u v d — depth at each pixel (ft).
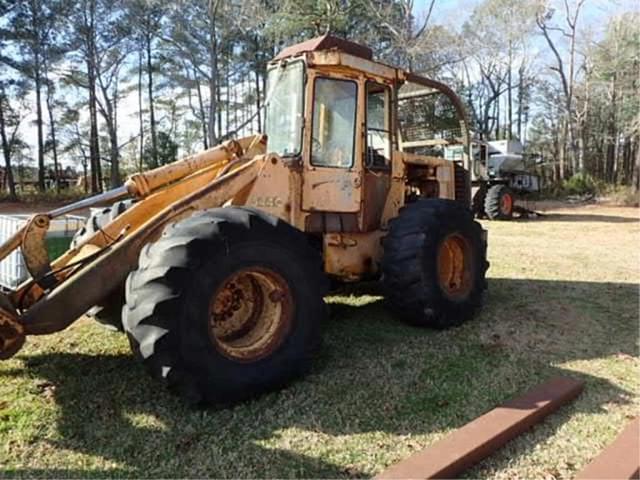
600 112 86.02
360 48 11.99
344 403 8.13
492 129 104.68
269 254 8.56
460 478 6.29
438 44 57.47
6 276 12.44
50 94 79.10
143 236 8.54
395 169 12.92
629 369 9.71
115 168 78.38
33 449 6.78
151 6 72.74
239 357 8.18
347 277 11.89
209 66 77.61
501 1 77.36
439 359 10.00
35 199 69.62
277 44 66.64
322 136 11.23
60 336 11.18
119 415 7.68
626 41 74.84
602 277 17.75
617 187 70.18
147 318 7.37
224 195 9.43
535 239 27.86
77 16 73.41
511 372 9.42
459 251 12.63
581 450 6.93
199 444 6.93
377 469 6.43
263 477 6.26
